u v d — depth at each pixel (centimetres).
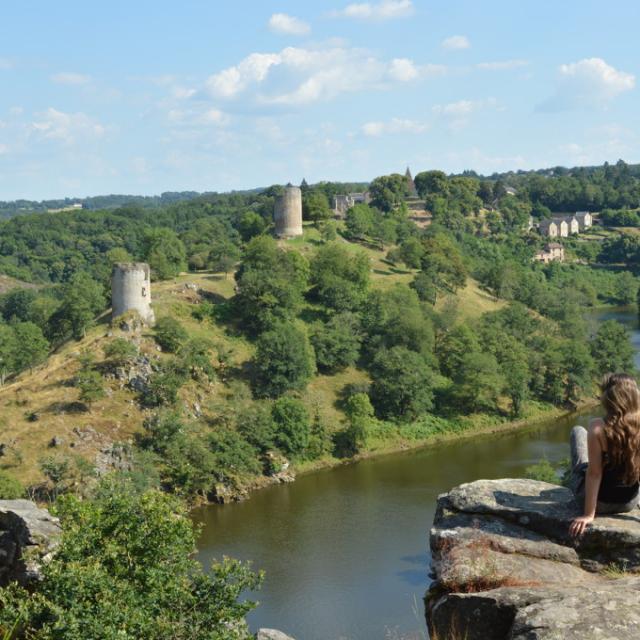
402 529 6862
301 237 16588
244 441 8944
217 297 12731
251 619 5103
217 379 10319
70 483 7431
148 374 9425
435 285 15088
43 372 9450
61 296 18275
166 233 14750
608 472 1194
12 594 1823
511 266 17425
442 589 1230
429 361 11881
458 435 10512
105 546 1975
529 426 10919
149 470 7975
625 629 927
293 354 10475
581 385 11806
